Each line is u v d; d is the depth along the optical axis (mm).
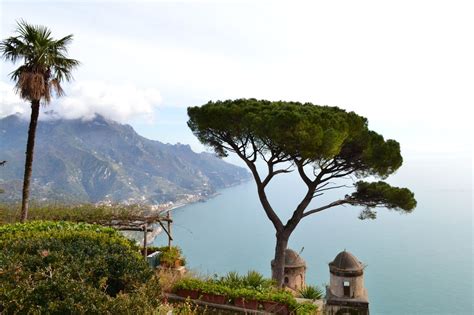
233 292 10031
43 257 6457
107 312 5223
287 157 14266
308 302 10305
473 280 140125
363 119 14953
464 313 104375
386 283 138500
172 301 10094
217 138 15508
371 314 104750
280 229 15148
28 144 14773
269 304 9719
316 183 15273
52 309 5004
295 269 16734
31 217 14906
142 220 13461
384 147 14773
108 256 7000
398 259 177250
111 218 13766
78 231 9680
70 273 6004
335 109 15016
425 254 187250
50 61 14867
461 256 180250
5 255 6527
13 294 5098
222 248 196125
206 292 10195
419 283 137250
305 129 12148
